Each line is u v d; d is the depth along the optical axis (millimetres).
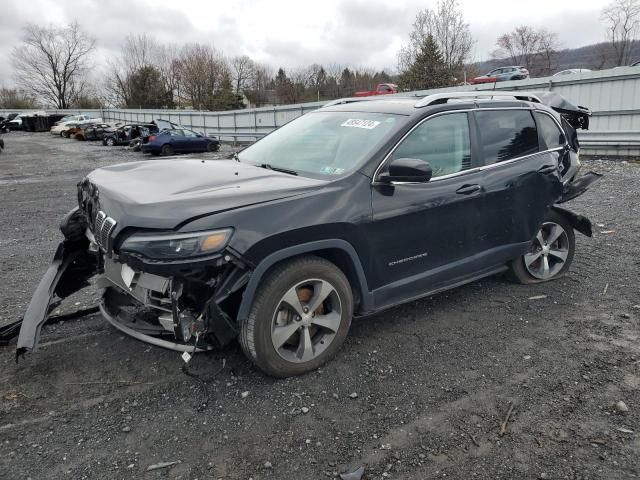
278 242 3100
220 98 65375
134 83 72500
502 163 4430
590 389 3281
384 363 3596
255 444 2785
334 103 5016
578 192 5160
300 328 3381
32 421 2971
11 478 2537
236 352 3707
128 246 2963
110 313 3764
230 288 3033
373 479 2533
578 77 15234
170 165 4004
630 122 14461
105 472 2586
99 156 25094
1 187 13594
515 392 3254
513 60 62562
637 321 4238
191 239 2885
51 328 4121
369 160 3613
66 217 4047
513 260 4875
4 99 87938
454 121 4172
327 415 3025
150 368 3533
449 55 44156
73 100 88875
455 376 3439
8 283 5363
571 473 2559
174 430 2902
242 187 3283
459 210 4066
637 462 2631
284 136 4562
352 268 3541
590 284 5062
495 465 2619
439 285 4152
